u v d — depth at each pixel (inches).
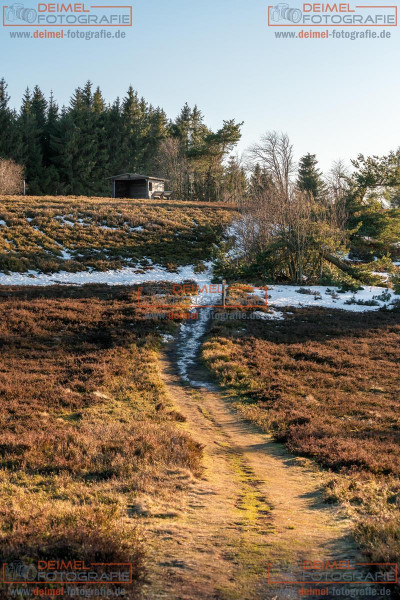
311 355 995.3
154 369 868.0
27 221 2074.3
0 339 965.2
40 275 1638.8
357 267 1860.2
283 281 1856.5
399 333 1218.0
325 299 1599.4
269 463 487.5
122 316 1194.6
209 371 895.7
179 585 228.7
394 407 706.2
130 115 4281.5
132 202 2728.8
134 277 1727.4
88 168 3816.4
